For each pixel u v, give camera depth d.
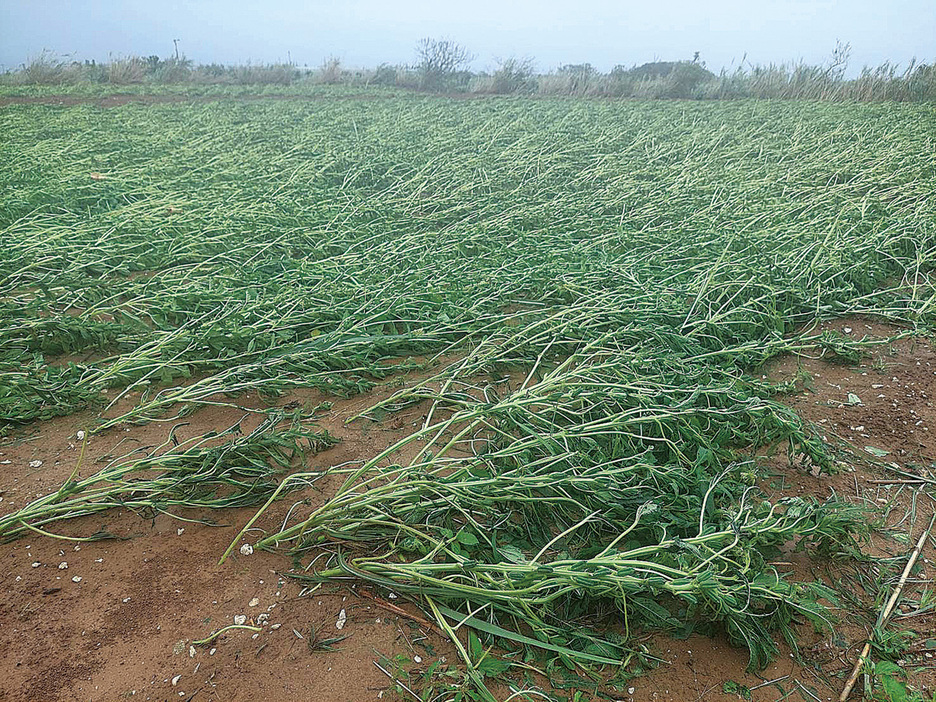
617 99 20.25
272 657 2.78
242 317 5.36
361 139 12.68
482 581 2.96
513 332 5.25
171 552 3.31
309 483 3.57
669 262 6.86
